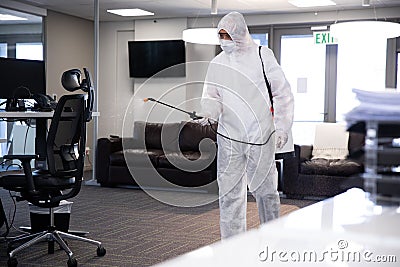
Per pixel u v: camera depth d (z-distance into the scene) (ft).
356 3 25.84
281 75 10.41
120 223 16.28
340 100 28.22
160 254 12.62
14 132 26.16
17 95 17.38
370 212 3.06
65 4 27.45
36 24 28.37
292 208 19.25
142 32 31.81
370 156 2.93
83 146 12.30
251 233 2.96
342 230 2.84
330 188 20.77
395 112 2.81
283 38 29.40
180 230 15.37
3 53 26.84
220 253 2.66
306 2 25.75
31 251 12.70
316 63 28.73
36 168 15.93
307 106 28.91
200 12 29.32
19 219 16.66
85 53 32.07
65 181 12.09
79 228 15.44
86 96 12.33
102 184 24.67
